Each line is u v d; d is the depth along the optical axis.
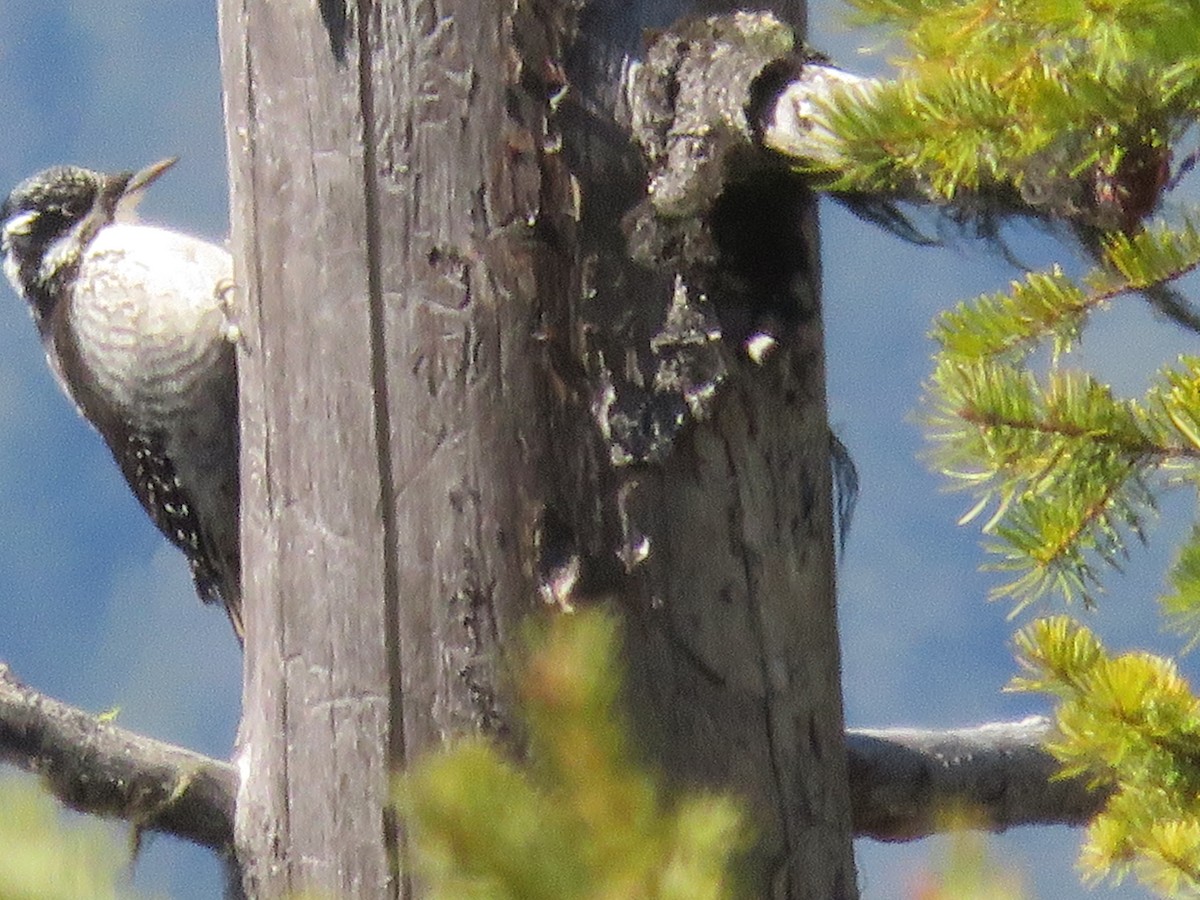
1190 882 6.01
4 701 7.00
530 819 2.98
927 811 7.94
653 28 6.82
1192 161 5.15
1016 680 6.26
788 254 6.92
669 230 6.79
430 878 3.13
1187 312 5.43
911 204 6.09
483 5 6.89
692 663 6.82
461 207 6.86
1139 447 5.49
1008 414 5.52
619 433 6.81
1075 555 5.71
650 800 3.03
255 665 7.22
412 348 6.87
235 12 7.34
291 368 7.09
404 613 6.82
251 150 7.24
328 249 7.01
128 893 3.22
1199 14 4.31
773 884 6.84
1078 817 8.12
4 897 3.14
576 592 6.70
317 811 6.93
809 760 7.03
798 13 7.32
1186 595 5.25
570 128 6.86
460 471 6.80
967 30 4.93
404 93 6.93
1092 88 4.76
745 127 6.35
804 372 7.11
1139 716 6.04
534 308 6.82
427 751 6.75
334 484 6.96
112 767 7.06
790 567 7.05
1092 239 5.62
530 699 3.06
